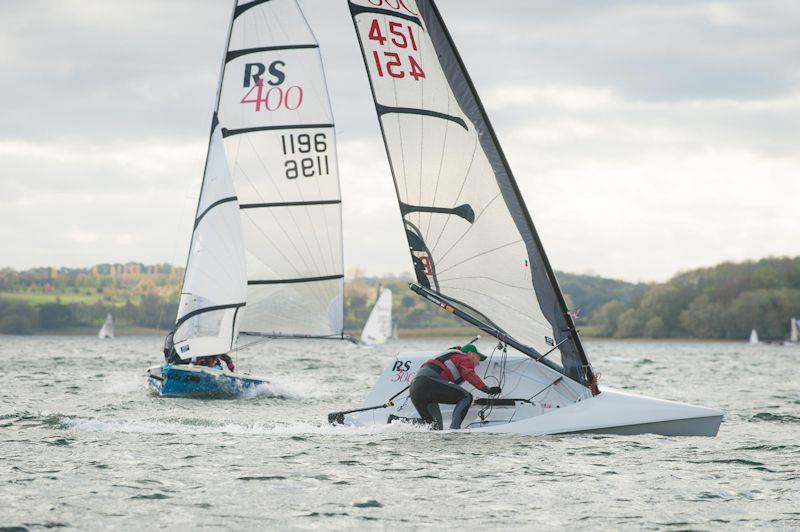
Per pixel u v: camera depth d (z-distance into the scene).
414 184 44.41
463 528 27.69
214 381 75.31
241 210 90.25
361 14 43.94
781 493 32.69
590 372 43.16
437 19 42.81
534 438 41.97
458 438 41.94
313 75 90.94
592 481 34.12
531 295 42.75
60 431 45.78
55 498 30.45
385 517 28.81
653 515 29.36
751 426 53.47
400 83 43.94
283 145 90.69
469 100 42.84
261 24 90.12
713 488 33.38
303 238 91.38
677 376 126.38
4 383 88.94
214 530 27.11
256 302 90.75
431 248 44.41
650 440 42.22
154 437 43.84
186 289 79.94
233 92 90.06
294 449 40.12
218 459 37.69
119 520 27.95
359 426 45.38
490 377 44.38
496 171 42.75
